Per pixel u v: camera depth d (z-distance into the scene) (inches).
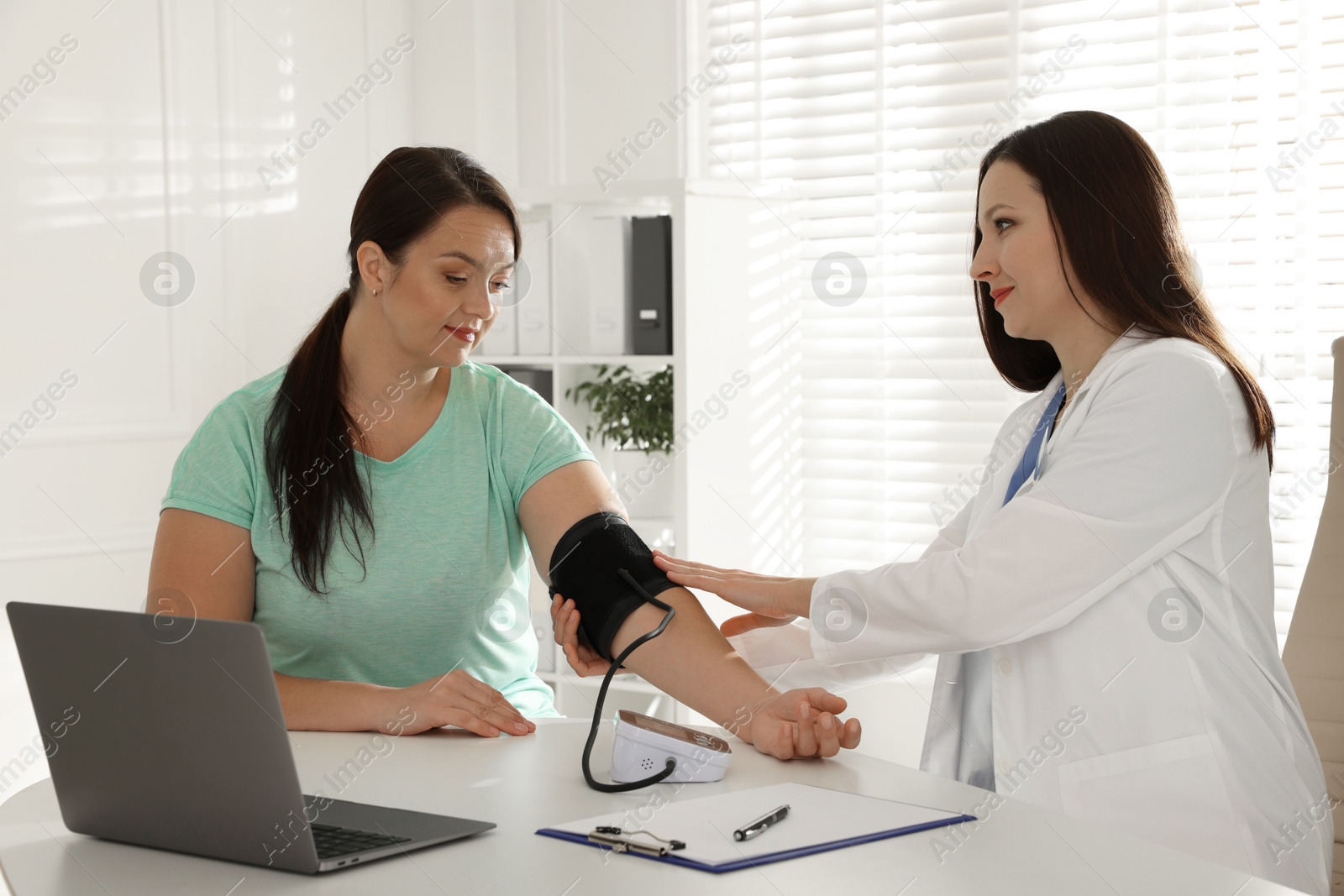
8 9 95.1
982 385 108.5
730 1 116.2
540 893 33.9
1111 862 36.1
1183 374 52.9
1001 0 104.5
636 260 103.8
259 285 113.3
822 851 37.0
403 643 59.1
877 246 111.3
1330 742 61.2
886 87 109.8
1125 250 55.6
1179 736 51.8
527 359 107.5
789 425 114.0
